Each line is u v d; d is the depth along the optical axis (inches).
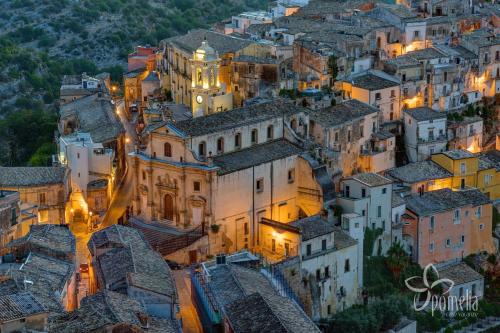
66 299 6742.1
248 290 6737.2
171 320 6422.2
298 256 7770.7
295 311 6555.1
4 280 6122.1
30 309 5467.5
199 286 7116.1
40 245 7204.7
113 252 7219.5
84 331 5580.7
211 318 6628.9
